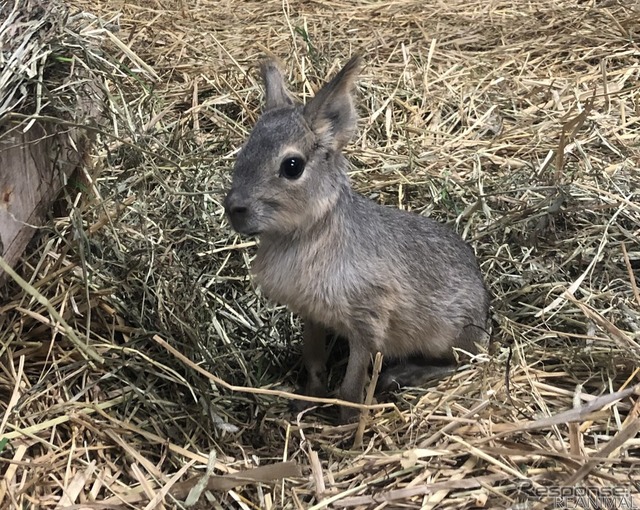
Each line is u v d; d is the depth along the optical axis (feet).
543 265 1.79
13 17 1.50
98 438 1.31
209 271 1.77
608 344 1.51
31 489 1.18
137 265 1.58
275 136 1.31
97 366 1.42
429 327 1.56
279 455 1.37
